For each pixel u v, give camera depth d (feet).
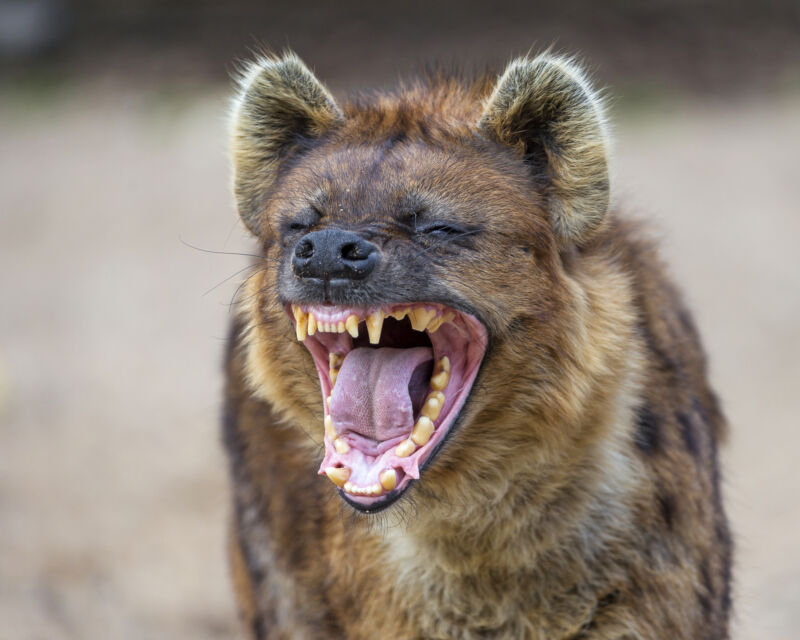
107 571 82.58
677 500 46.19
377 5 255.50
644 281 49.29
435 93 49.44
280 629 55.11
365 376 44.68
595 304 45.14
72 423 112.16
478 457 44.14
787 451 94.48
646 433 46.03
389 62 240.94
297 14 256.93
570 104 44.01
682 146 195.52
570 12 251.39
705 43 245.24
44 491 97.04
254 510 55.52
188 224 171.63
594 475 44.93
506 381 43.93
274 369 46.91
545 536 44.86
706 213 162.71
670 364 48.37
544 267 44.04
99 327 138.51
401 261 42.32
